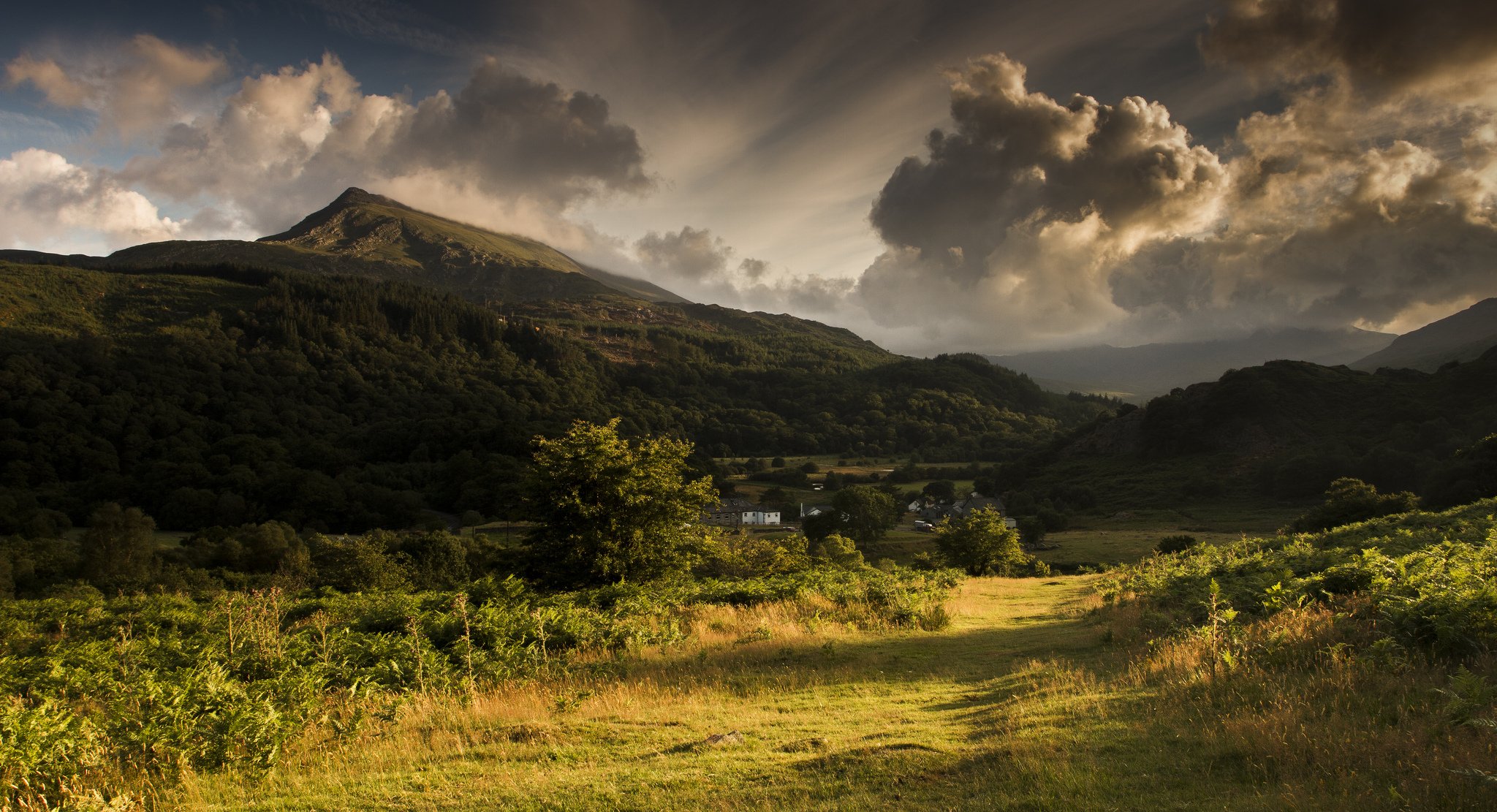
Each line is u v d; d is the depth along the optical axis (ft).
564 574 85.35
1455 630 26.07
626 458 87.61
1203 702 25.58
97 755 24.81
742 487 526.16
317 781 24.45
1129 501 417.08
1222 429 469.16
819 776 21.84
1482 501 102.37
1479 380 408.46
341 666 40.29
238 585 179.42
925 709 31.35
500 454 406.21
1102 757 21.22
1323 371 502.79
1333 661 26.53
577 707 33.30
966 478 583.58
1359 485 195.93
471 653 42.27
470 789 22.86
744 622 58.03
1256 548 102.94
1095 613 63.72
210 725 27.37
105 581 168.35
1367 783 16.94
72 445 354.95
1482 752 17.12
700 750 25.66
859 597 67.15
